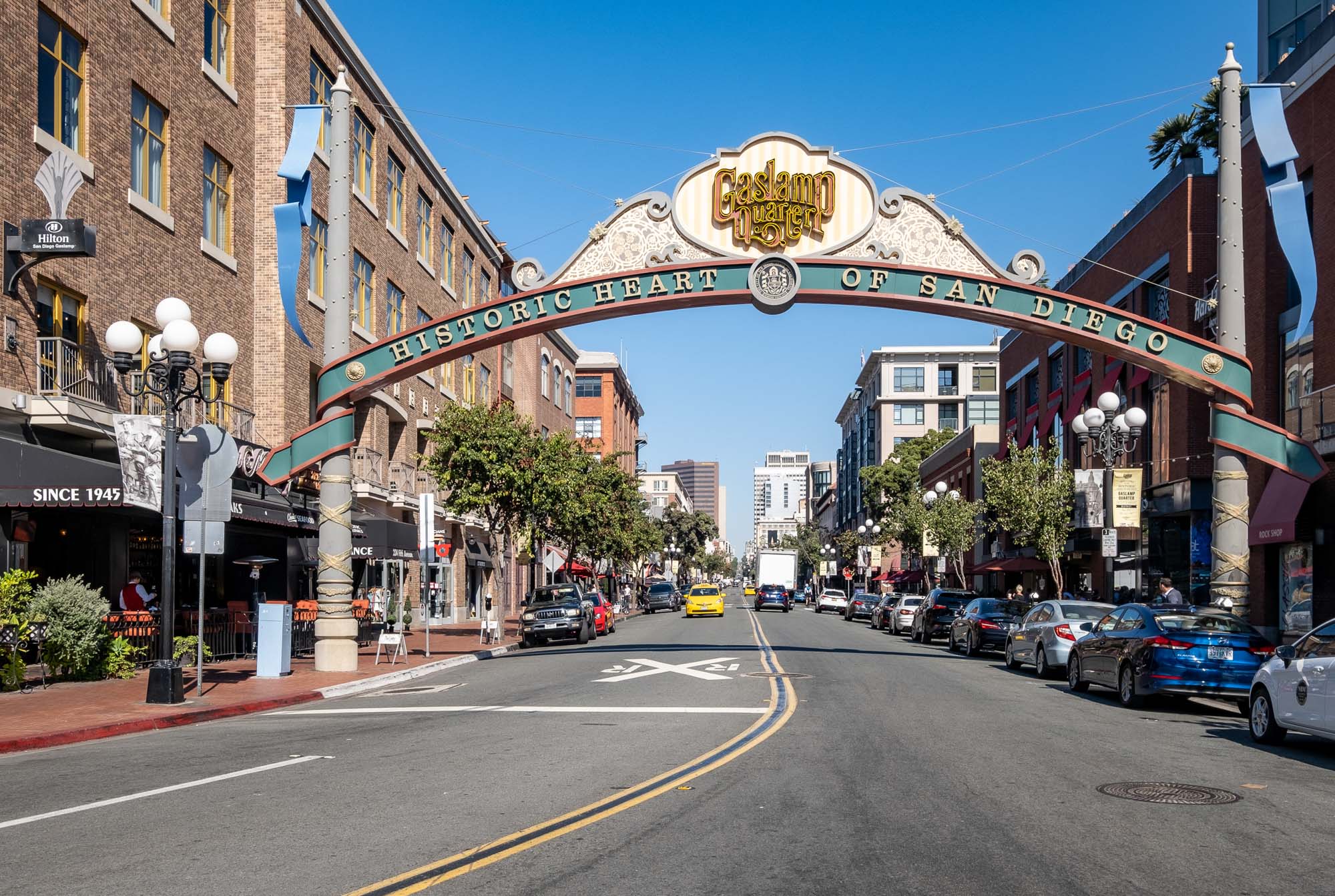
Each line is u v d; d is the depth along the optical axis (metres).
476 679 21.14
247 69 30.05
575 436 79.00
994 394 104.12
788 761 10.55
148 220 24.11
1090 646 18.30
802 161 22.95
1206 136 42.28
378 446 38.78
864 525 68.75
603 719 13.96
